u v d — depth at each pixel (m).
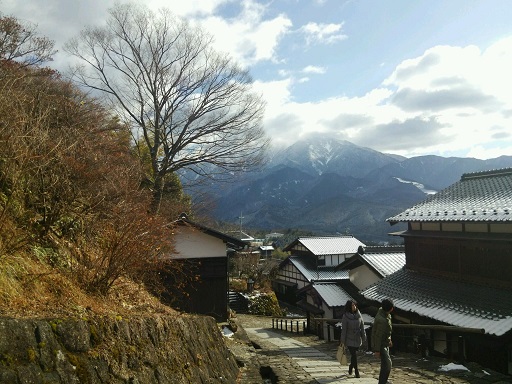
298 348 13.33
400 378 7.43
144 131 17.44
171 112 17.56
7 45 10.79
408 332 13.65
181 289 15.62
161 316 6.04
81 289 5.70
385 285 15.84
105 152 9.45
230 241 16.69
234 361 8.62
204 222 23.31
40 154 5.86
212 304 16.25
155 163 17.25
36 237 5.79
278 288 39.47
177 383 5.10
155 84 17.16
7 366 2.96
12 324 3.21
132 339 4.70
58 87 11.67
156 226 7.47
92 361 3.81
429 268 15.19
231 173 18.69
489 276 12.23
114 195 7.45
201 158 17.72
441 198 16.20
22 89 8.03
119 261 6.22
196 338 6.88
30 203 6.05
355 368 7.41
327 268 34.16
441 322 11.46
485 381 7.21
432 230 14.84
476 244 12.68
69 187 6.68
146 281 10.20
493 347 9.75
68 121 8.78
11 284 4.30
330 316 20.47
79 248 6.78
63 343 3.61
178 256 15.78
